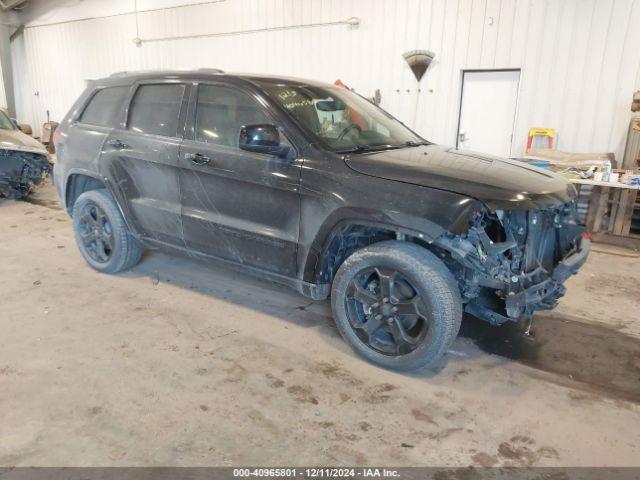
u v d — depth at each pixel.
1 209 7.00
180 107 3.59
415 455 2.25
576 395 2.76
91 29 12.62
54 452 2.19
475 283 2.78
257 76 3.50
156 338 3.25
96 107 4.20
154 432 2.34
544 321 3.69
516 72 7.16
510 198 2.58
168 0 10.70
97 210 4.25
